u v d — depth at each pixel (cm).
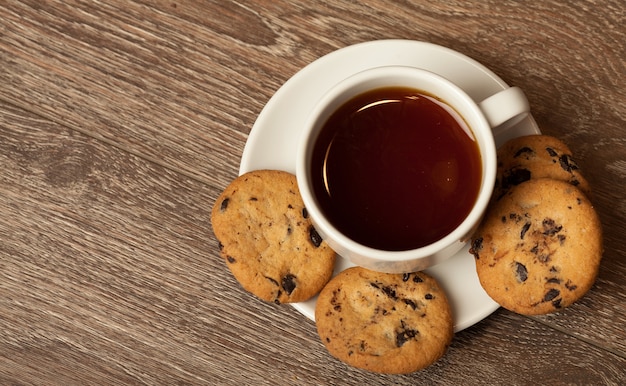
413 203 55
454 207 54
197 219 62
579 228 55
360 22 62
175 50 62
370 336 57
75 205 62
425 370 61
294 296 57
